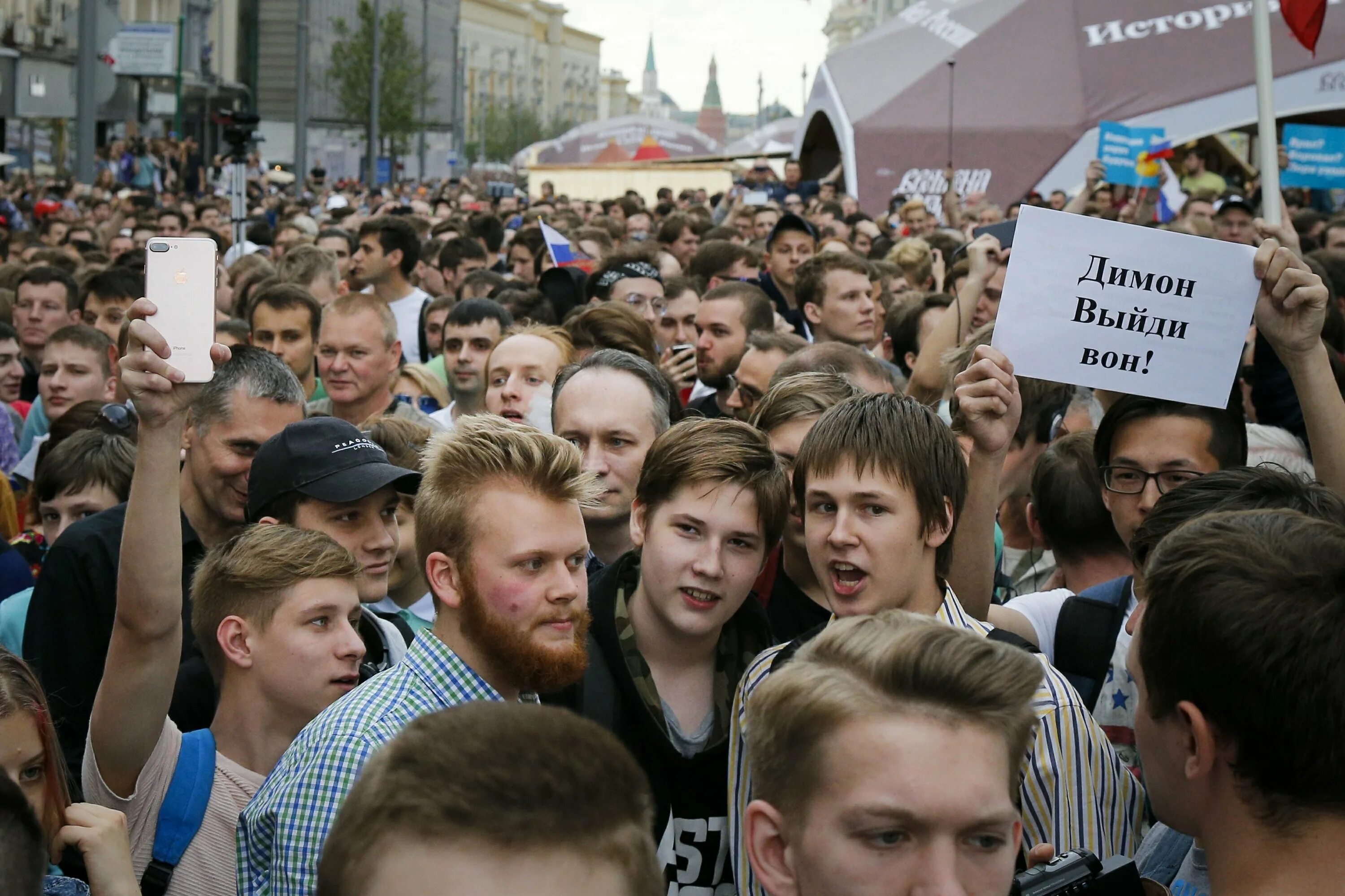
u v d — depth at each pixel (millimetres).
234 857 3035
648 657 3033
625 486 3971
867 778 1814
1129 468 3457
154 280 2918
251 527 3297
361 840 1407
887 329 7316
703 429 3000
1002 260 5531
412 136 64000
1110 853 2641
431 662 2660
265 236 15578
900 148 19078
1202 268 3322
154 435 2869
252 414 4137
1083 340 3330
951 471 2844
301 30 29922
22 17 28500
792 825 1896
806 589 3637
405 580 4402
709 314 6574
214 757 3102
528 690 2736
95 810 2598
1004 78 18875
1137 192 12734
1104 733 3113
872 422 2828
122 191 21641
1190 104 17562
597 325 5711
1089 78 18266
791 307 9594
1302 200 17312
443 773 1410
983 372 3154
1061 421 4785
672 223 13906
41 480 4621
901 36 20625
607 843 1401
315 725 2604
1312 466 4496
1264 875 1875
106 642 3861
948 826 1805
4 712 2439
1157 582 2021
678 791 2930
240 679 3176
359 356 6137
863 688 1863
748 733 2027
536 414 5207
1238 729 1875
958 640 1921
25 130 33000
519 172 68375
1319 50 17188
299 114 29906
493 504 2625
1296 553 1942
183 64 40188
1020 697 1873
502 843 1366
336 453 3715
